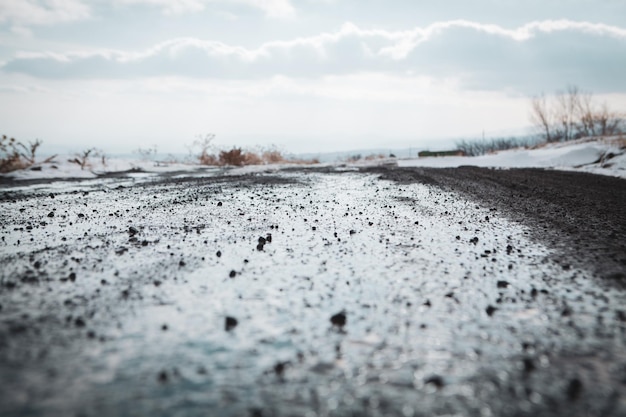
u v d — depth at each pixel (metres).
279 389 1.57
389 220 5.31
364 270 3.11
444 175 12.76
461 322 2.18
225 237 4.30
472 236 4.35
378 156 34.25
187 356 1.82
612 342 1.96
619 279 2.87
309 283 2.81
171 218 5.43
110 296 2.55
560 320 2.21
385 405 1.48
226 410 1.45
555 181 10.79
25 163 15.97
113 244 3.97
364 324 2.16
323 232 4.56
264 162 27.30
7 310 2.31
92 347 1.89
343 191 8.72
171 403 1.48
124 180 12.36
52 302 2.44
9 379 1.62
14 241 4.11
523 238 4.25
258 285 2.77
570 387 1.57
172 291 2.64
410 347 1.91
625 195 8.02
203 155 24.75
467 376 1.66
